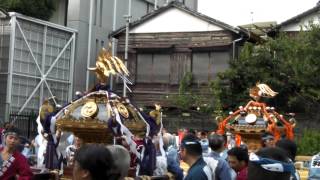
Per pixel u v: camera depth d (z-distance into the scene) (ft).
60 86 94.84
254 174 11.25
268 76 84.99
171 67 104.06
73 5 101.81
